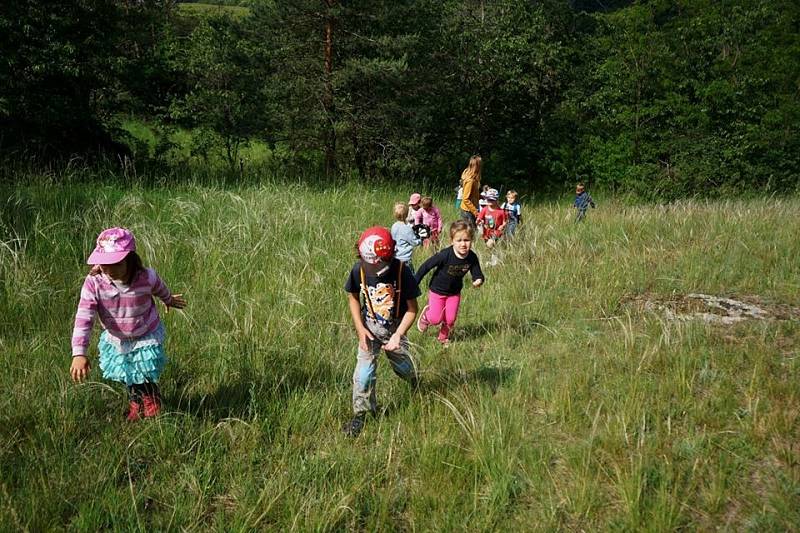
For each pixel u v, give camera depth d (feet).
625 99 88.07
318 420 13.28
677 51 85.66
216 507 10.45
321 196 37.11
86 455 11.30
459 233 17.83
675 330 17.89
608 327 19.15
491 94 90.84
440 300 18.40
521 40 88.33
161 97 69.56
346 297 21.13
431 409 13.75
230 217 27.43
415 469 11.61
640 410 13.11
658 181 82.48
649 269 25.26
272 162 75.15
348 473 11.25
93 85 50.90
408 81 67.36
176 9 110.32
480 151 92.79
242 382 14.57
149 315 12.38
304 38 66.08
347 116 66.59
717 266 24.99
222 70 65.57
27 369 13.92
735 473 11.18
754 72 82.38
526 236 32.65
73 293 18.98
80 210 25.68
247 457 11.67
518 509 10.49
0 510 9.37
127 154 57.47
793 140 80.59
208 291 20.22
